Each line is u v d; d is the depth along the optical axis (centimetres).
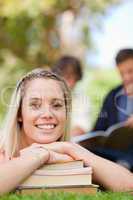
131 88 590
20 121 334
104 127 596
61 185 300
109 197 288
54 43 1273
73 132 601
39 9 1233
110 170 325
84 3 1265
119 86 602
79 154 322
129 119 541
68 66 596
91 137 543
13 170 299
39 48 1273
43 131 326
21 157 306
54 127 328
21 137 334
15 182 297
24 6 1234
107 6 1298
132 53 594
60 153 320
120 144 546
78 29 1274
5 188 296
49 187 298
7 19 1248
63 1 1239
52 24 1257
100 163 324
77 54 1267
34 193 293
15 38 1262
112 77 1307
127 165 550
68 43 1270
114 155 549
